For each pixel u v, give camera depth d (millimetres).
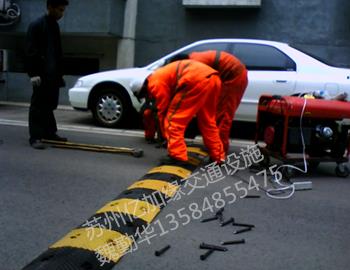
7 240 3123
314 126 5328
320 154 5469
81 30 11297
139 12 11906
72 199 4047
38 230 3314
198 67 4961
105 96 8195
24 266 2756
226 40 7699
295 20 10984
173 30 11734
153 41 11891
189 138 7008
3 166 5082
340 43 10805
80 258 2830
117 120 8172
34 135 6168
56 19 6012
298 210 4059
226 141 5871
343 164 5492
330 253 3164
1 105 11242
